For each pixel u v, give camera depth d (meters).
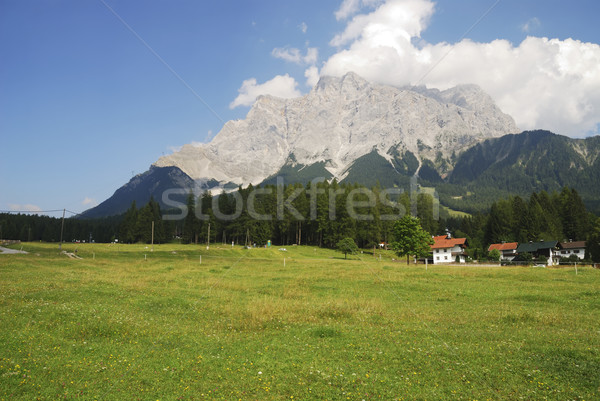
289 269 52.16
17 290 24.62
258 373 11.24
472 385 10.41
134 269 47.56
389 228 125.50
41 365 11.60
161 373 11.26
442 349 13.56
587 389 10.12
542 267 63.56
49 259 57.66
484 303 24.92
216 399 9.55
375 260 94.44
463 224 160.50
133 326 16.66
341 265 61.69
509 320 19.03
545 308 22.64
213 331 16.30
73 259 61.16
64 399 9.52
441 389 10.17
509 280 38.72
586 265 66.56
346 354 13.08
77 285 28.36
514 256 98.69
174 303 22.94
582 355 12.66
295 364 12.05
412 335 15.74
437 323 18.31
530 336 15.58
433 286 33.12
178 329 16.55
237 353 13.16
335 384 10.48
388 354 13.02
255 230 113.06
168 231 137.50
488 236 126.44
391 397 9.70
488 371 11.42
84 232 169.38
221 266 55.22
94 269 45.75
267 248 103.50
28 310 18.56
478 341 14.77
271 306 21.61
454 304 24.42
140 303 22.44
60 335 14.85
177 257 74.12
